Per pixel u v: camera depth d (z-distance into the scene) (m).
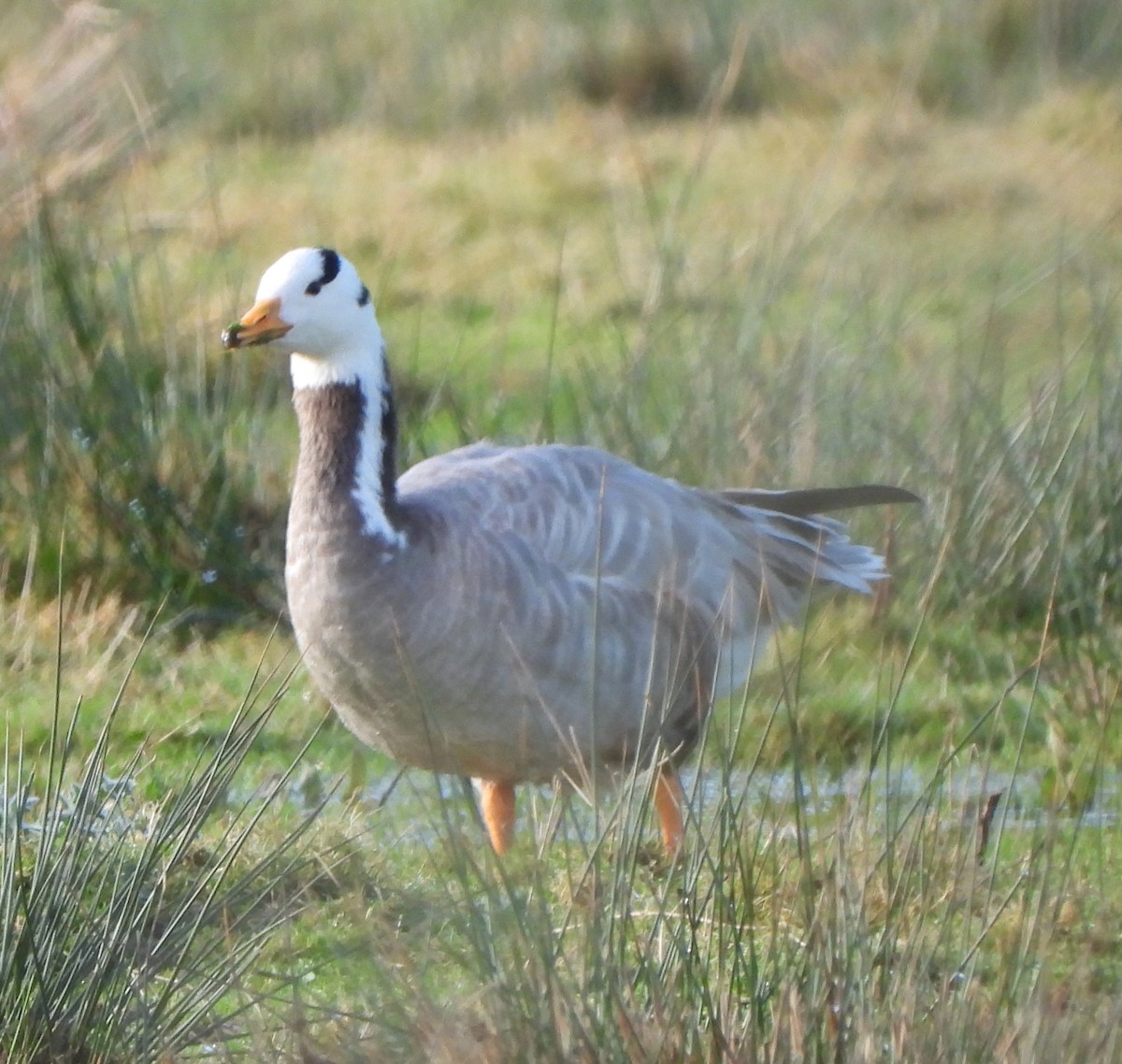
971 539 12.85
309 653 9.41
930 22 25.77
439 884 7.68
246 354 14.70
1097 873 9.12
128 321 13.62
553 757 9.54
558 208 21.17
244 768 10.74
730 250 17.88
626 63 25.44
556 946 7.24
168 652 12.31
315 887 8.95
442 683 9.20
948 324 16.86
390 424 9.54
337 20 27.80
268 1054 7.16
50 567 12.86
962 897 7.91
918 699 11.57
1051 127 23.28
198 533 13.10
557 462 10.00
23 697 11.55
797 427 13.62
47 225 13.20
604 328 17.31
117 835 8.69
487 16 27.80
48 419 12.88
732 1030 6.94
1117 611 12.35
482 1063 6.67
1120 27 25.47
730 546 10.38
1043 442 12.77
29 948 7.40
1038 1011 6.60
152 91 21.42
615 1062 6.64
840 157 21.92
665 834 9.86
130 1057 7.27
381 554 9.12
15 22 17.22
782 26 25.95
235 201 20.94
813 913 7.20
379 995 7.56
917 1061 6.64
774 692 11.27
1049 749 10.96
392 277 19.39
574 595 9.48
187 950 7.53
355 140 24.03
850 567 11.08
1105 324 14.08
